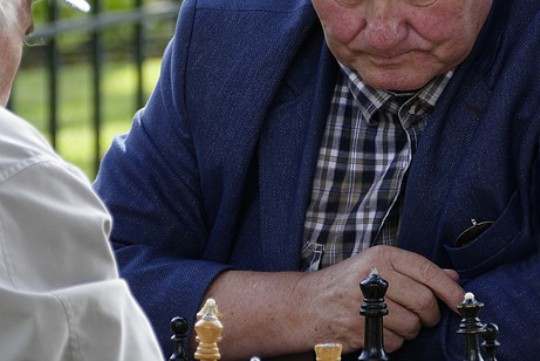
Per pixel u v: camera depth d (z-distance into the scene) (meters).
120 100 13.85
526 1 5.57
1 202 4.03
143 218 6.03
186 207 6.03
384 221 5.65
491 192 5.43
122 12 10.27
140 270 5.85
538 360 5.26
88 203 4.18
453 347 5.41
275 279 5.68
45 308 3.98
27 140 4.19
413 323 5.43
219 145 5.86
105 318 4.05
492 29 5.62
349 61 5.56
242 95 5.86
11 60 4.61
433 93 5.61
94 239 4.13
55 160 4.18
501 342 5.29
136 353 4.13
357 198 5.74
